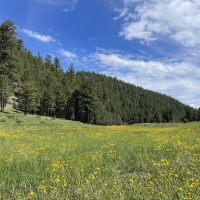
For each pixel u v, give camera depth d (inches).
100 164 260.8
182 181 192.4
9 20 2687.0
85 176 214.1
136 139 545.6
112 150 354.6
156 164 251.1
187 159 272.8
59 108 3489.2
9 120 1685.5
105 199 153.0
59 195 165.5
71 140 534.3
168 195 156.9
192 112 4813.0
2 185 185.2
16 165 243.1
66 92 3622.0
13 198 163.9
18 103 3122.5
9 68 2792.8
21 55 4315.9
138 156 302.8
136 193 160.2
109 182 192.4
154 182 193.5
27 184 196.4
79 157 284.8
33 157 290.0
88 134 747.4
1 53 2775.6
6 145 429.1
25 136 642.2
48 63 5428.2
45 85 3814.0
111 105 5634.8
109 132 870.4
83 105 3174.2
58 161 260.4
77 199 161.6
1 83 2405.3
